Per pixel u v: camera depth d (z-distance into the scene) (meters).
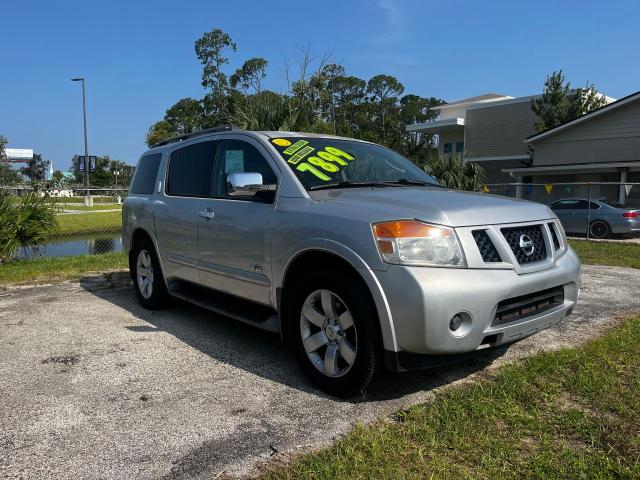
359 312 3.11
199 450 2.71
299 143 4.32
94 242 15.03
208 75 49.31
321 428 2.93
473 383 3.51
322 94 17.91
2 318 5.41
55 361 4.07
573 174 24.48
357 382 3.20
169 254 5.17
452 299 2.93
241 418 3.07
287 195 3.79
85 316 5.49
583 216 17.45
